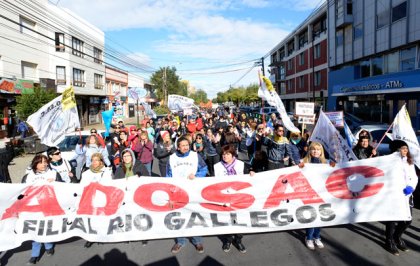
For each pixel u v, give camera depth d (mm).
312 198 5000
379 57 24734
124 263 4547
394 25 22172
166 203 4973
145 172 5758
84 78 36344
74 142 10438
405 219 4656
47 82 28312
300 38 45562
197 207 4973
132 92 28953
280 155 6898
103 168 5328
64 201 4859
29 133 22203
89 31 37312
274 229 4957
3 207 4656
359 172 4988
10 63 24812
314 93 36125
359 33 27062
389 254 4602
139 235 4895
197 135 9070
